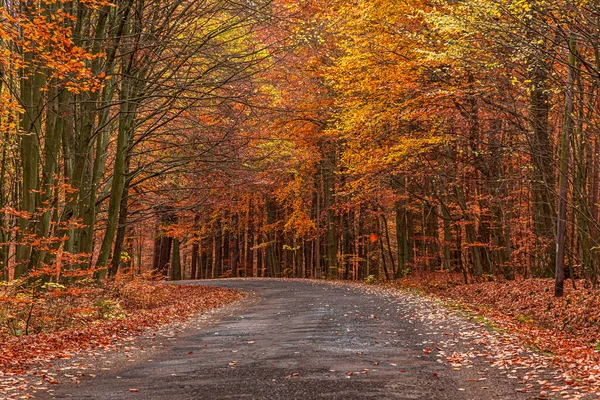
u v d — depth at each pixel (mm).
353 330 13070
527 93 18609
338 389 7383
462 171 24312
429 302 19203
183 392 7469
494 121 22500
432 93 18656
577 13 12508
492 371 8398
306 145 34344
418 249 33688
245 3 19172
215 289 30828
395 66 20984
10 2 14750
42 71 14703
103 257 20125
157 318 16859
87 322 14648
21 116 15461
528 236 23188
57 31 11047
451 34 17594
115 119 21172
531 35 14445
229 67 18938
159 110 20453
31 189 14867
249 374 8500
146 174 25859
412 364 9016
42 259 15047
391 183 29266
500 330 12211
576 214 19438
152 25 19109
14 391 7547
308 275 52906
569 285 19328
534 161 20359
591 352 10898
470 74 19297
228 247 58312
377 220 38000
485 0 13367
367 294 24297
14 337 11914
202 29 20375
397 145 23281
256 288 31641
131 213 25125
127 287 20141
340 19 21719
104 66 17938
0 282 13078
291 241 52125
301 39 18844
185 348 11586
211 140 23031
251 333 13508
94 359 10195
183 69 22938
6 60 11453
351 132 24016
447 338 11500
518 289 20188
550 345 11477
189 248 61000
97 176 19953
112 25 18266
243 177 24781
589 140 17812
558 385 7457
